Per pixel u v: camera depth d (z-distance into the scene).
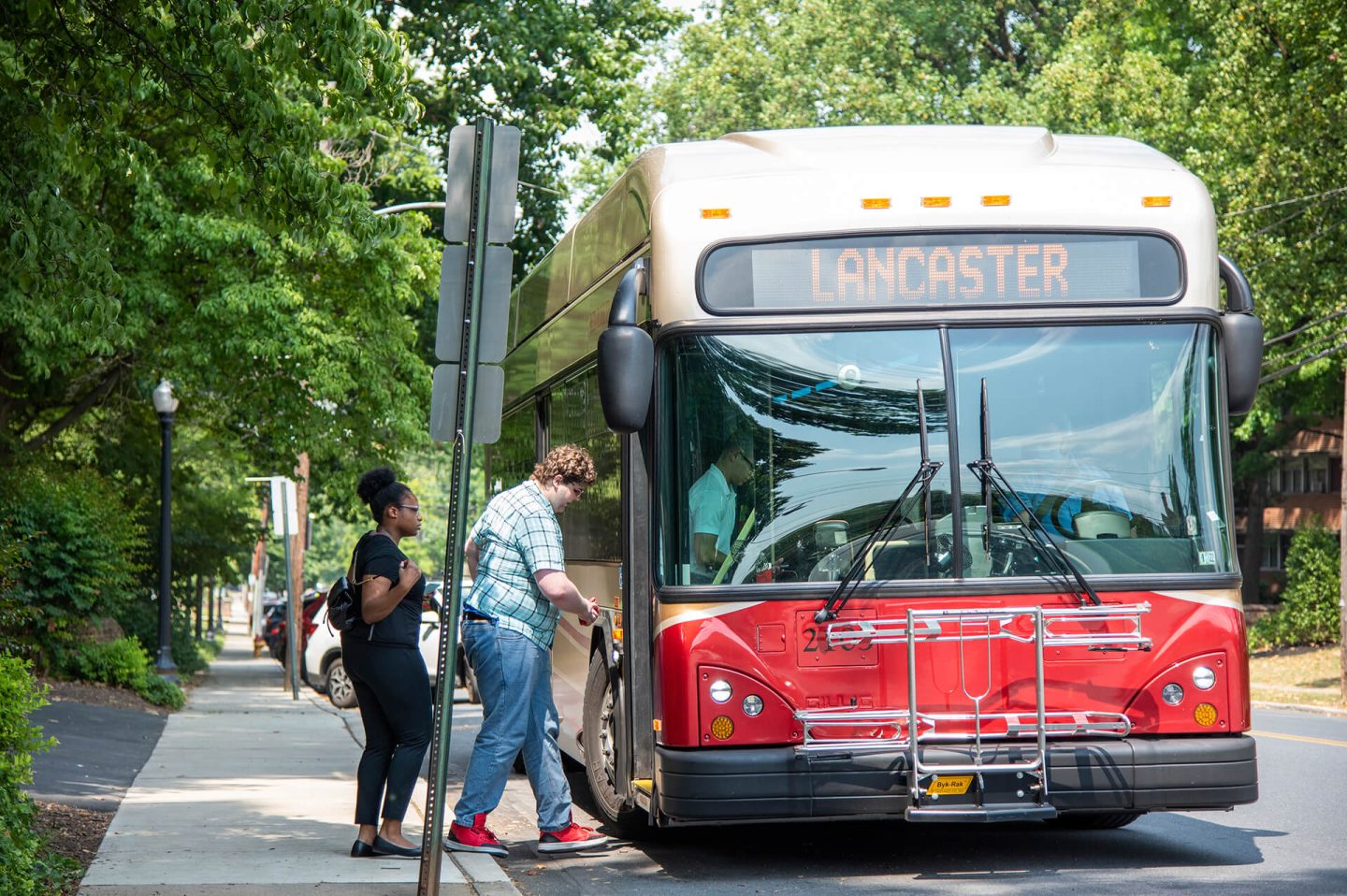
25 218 9.77
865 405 7.86
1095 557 7.80
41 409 29.30
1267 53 27.12
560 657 11.08
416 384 28.03
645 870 8.33
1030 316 7.96
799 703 7.66
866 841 9.18
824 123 45.75
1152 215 8.12
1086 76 35.44
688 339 7.88
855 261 7.97
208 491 35.97
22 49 10.27
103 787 11.36
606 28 34.09
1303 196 26.58
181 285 26.08
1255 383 8.08
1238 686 7.80
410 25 30.97
